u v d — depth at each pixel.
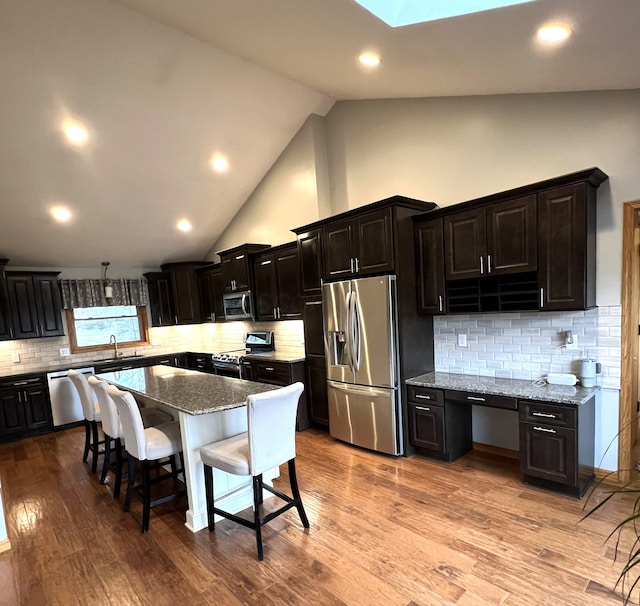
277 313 5.07
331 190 4.75
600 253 2.82
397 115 3.98
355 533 2.46
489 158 3.34
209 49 3.47
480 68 2.61
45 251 5.32
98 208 4.89
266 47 2.99
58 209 4.68
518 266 2.92
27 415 4.91
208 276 6.46
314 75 3.46
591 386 2.86
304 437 4.31
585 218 2.61
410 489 2.98
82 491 3.28
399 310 3.46
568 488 2.74
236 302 5.61
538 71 2.53
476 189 3.44
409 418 3.53
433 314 3.49
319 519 2.64
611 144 2.74
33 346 5.60
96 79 3.43
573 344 3.00
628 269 2.72
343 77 3.36
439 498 2.81
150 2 2.64
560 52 2.17
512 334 3.33
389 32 2.24
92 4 2.85
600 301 2.84
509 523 2.46
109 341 6.34
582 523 2.42
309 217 4.82
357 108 4.35
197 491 2.62
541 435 2.76
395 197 3.35
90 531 2.65
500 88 3.03
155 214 5.40
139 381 3.43
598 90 2.77
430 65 2.70
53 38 3.01
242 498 2.85
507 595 1.89
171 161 4.60
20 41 2.96
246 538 2.49
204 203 5.54
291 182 5.02
